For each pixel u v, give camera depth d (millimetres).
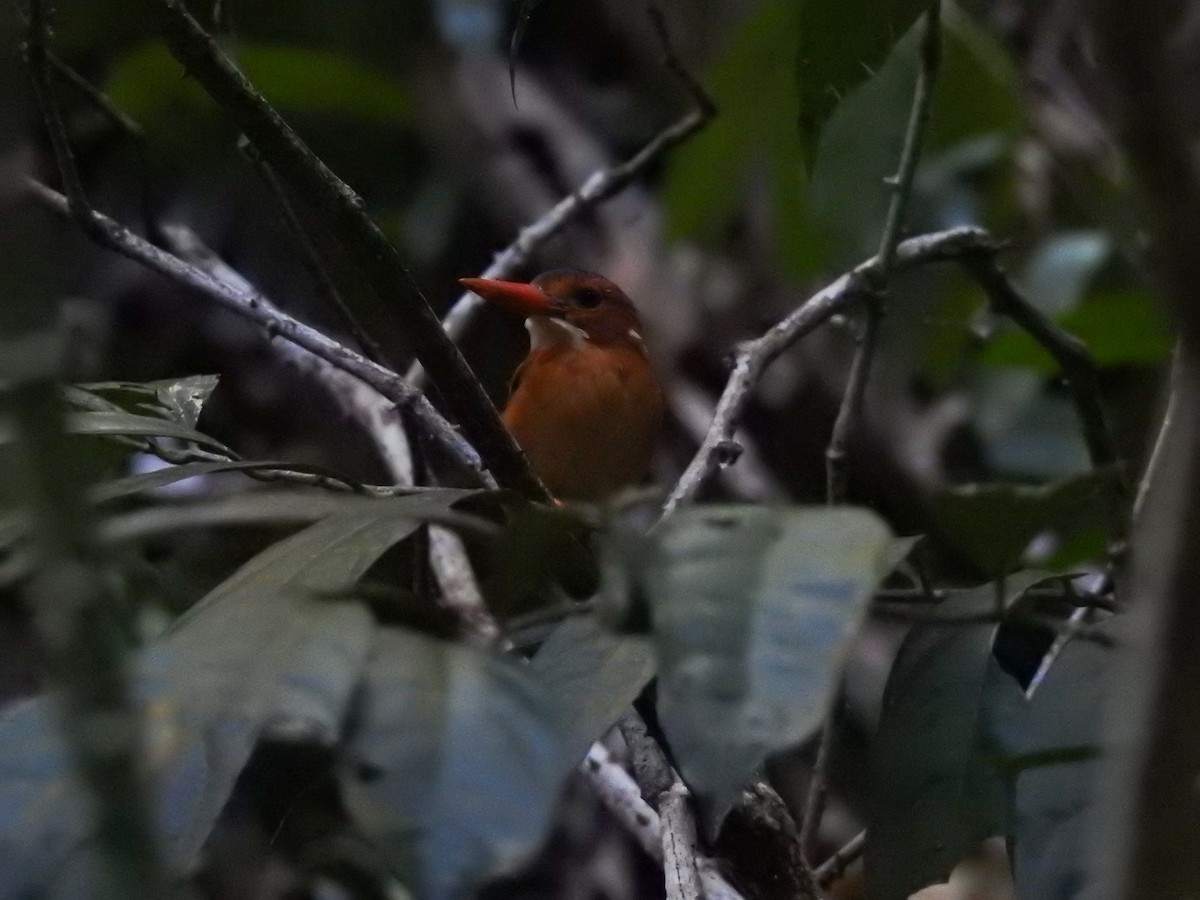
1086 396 5578
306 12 10797
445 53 11086
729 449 4723
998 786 3402
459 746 2148
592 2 11430
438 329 3887
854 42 4527
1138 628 2098
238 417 9695
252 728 2293
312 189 3736
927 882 3438
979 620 3387
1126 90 1701
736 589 2217
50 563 1886
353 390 7539
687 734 2150
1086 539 5336
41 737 2211
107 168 9672
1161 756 2074
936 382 8531
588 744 2787
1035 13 4723
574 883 7133
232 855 4969
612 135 11023
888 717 3533
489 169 10617
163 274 4969
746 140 7859
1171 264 1799
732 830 4359
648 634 2311
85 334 8281
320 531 2709
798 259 8203
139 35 9680
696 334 9648
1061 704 3426
